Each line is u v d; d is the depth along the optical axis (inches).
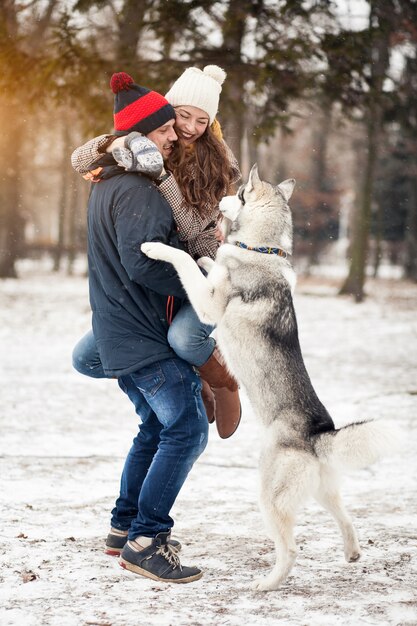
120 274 176.6
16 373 497.7
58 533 205.3
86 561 183.6
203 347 181.3
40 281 1482.5
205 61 659.4
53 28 658.2
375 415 392.5
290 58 632.4
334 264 2925.7
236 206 208.8
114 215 175.0
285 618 148.9
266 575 178.2
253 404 186.2
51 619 145.9
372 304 1136.8
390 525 221.9
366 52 673.6
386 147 1558.8
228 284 196.1
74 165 189.8
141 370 178.7
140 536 175.9
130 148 175.8
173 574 171.5
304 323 855.1
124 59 656.4
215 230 202.8
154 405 179.2
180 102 194.5
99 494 247.3
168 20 636.7
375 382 495.8
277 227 199.9
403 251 2149.4
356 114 897.5
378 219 1909.4
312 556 193.2
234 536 209.8
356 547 183.2
